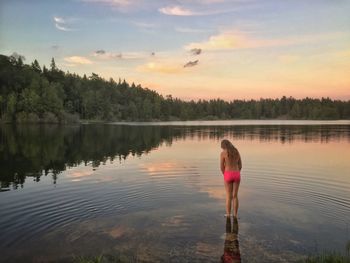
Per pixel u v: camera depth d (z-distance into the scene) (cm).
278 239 796
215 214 978
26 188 1312
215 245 764
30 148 2750
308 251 731
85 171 1697
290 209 1023
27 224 895
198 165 1873
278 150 2598
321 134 4488
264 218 941
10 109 9056
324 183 1387
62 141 3441
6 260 698
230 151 962
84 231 846
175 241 785
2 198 1161
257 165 1861
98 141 3497
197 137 4091
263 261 686
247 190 1267
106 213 987
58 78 13200
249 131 5381
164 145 3080
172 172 1648
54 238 803
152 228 866
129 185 1357
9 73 10581
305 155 2294
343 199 1132
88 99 12731
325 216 955
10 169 1769
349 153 2400
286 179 1473
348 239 794
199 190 1268
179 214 977
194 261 688
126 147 2897
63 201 1118
